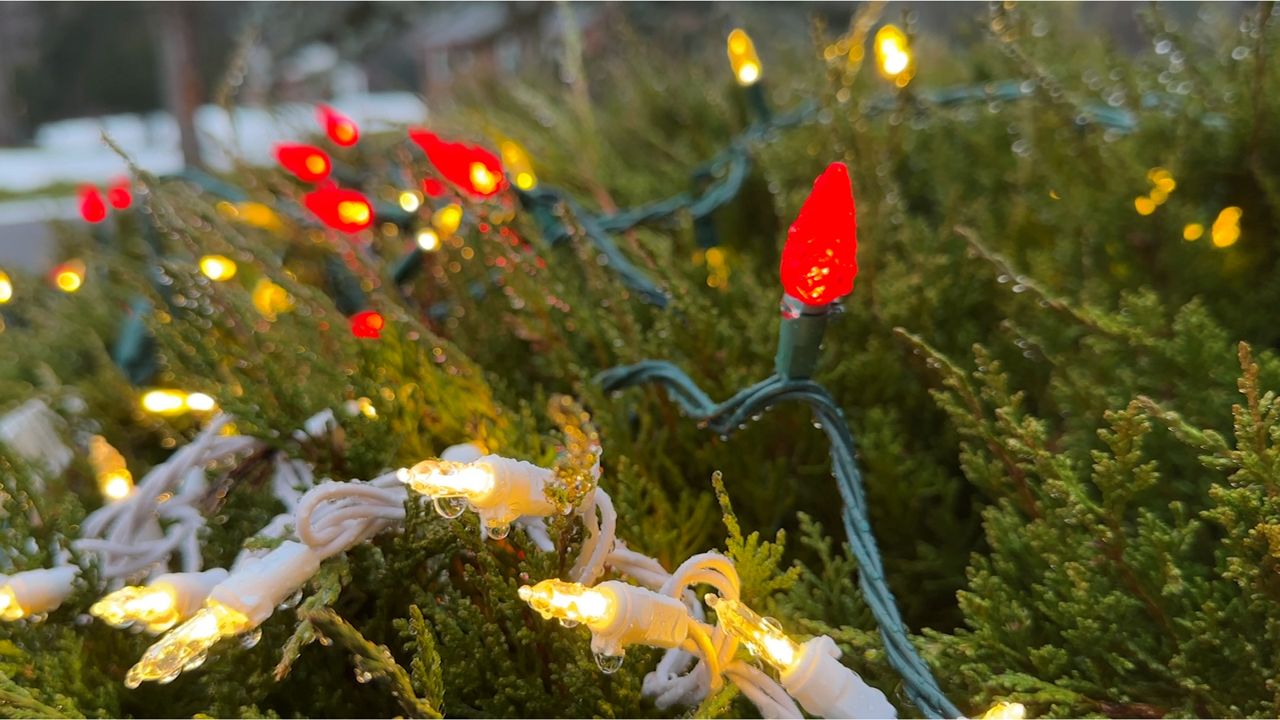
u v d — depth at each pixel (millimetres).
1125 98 566
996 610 358
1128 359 426
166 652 305
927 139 653
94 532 396
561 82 1171
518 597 350
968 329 470
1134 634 358
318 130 845
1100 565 360
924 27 1106
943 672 361
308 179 485
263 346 454
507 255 464
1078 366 436
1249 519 343
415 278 548
